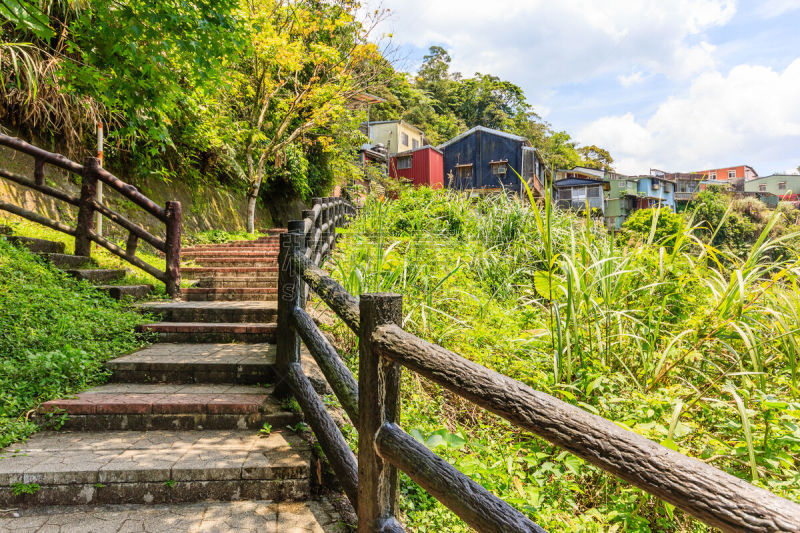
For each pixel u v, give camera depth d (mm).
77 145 6715
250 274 6094
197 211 9312
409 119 37438
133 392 3041
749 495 747
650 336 3281
